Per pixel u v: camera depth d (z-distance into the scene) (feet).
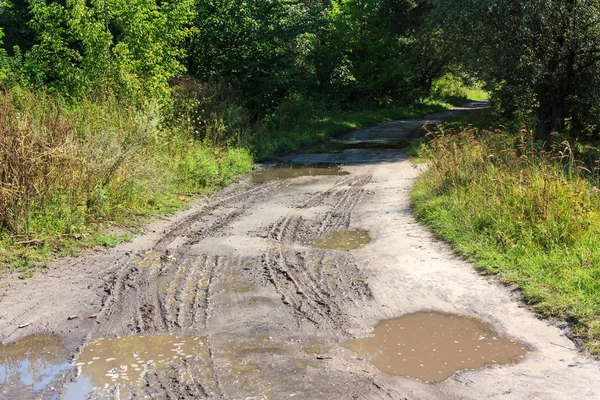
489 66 60.39
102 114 39.09
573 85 57.47
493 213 25.72
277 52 82.58
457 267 22.26
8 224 25.13
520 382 13.74
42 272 22.30
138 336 16.71
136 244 26.53
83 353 15.60
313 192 40.24
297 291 20.30
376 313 18.26
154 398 13.15
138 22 50.14
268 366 14.74
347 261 23.66
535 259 20.97
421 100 145.69
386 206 34.68
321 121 85.71
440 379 14.03
